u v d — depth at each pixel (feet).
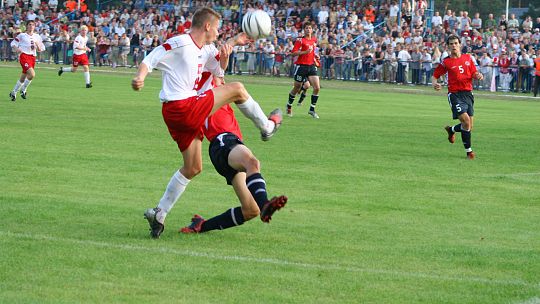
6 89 153.89
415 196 59.88
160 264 38.86
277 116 45.65
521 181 68.33
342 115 128.57
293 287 35.83
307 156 79.15
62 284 35.19
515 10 360.28
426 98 180.34
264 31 46.65
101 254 40.29
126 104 131.64
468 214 53.88
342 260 40.78
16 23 307.37
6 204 51.88
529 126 120.26
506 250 43.91
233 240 44.50
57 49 274.16
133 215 50.01
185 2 295.69
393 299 34.58
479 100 184.03
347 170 71.31
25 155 72.69
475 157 83.30
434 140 97.50
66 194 56.03
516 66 208.54
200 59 43.98
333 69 241.55
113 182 61.36
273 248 42.91
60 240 42.88
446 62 83.76
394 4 252.21
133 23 287.69
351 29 252.83
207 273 37.63
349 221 50.49
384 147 88.79
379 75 232.32
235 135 43.73
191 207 53.31
